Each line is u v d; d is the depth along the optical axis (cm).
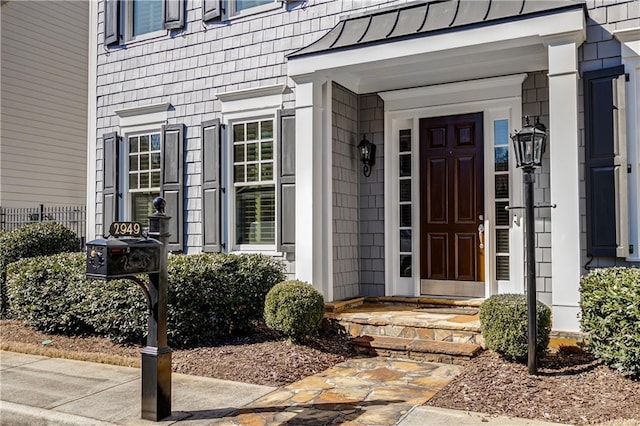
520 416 380
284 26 761
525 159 464
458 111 716
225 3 806
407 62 629
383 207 757
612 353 443
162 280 411
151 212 866
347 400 433
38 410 425
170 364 411
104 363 572
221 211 789
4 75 1201
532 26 551
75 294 660
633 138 548
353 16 710
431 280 734
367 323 611
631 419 362
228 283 632
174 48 848
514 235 670
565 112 541
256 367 521
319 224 683
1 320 796
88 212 923
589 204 560
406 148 758
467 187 714
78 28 1405
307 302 582
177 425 388
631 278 450
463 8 624
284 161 730
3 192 1196
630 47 550
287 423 386
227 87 800
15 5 1230
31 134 1266
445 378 490
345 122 744
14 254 834
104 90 913
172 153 832
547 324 478
